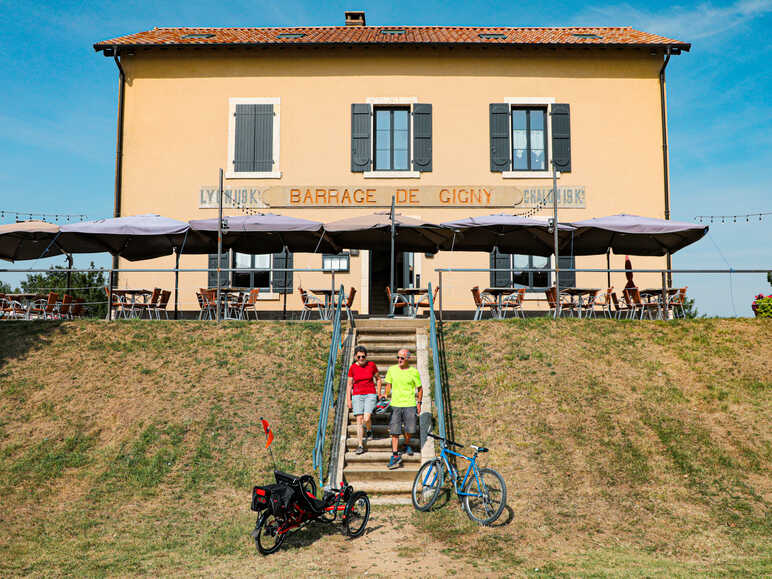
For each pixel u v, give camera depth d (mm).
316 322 14102
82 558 7230
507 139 19219
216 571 6805
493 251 17016
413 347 12859
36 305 16406
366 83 19406
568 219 19016
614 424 10812
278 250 16578
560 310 16016
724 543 8055
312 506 7809
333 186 19062
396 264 19359
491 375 12086
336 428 10641
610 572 6812
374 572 6762
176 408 11102
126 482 9375
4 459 9812
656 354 12930
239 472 9680
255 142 19234
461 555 7344
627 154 19266
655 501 9086
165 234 14727
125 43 18984
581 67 19484
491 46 19125
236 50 19359
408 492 9422
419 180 19109
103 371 12117
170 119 19312
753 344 13141
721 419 10992
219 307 14359
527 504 8906
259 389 11680
